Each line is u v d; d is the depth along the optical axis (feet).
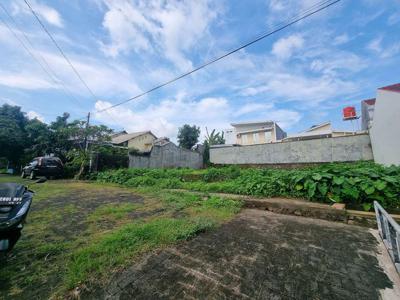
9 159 58.44
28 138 58.34
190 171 37.58
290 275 7.58
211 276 7.52
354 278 7.39
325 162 38.65
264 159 46.83
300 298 6.41
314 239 10.77
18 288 6.95
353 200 15.60
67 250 9.65
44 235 11.45
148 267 8.10
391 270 7.86
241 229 12.31
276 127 84.74
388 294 6.56
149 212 16.14
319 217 14.67
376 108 25.98
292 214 15.74
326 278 7.40
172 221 13.05
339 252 9.30
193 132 98.73
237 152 51.52
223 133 100.42
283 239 10.79
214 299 6.36
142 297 6.45
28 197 9.56
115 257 8.65
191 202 18.95
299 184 18.40
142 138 94.22
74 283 7.00
